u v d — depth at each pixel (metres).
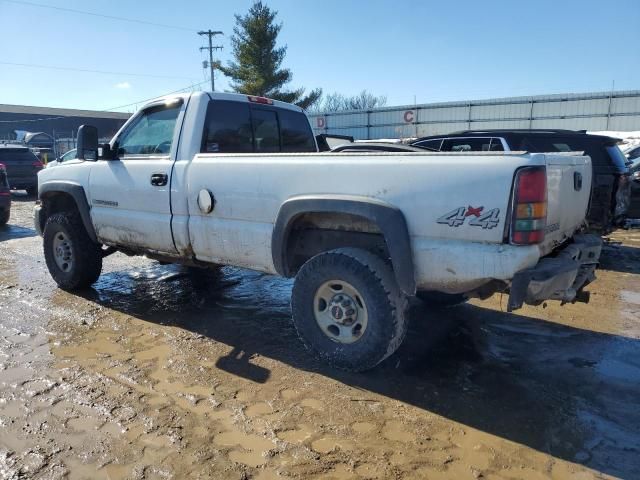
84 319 4.73
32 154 17.16
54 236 5.59
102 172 4.98
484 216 2.96
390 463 2.62
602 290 5.97
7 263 7.19
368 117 40.09
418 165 3.15
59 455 2.66
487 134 8.31
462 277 3.08
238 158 3.99
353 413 3.10
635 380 3.60
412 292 3.24
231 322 4.69
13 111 62.06
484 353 4.03
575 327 4.66
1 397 3.25
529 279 2.90
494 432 2.92
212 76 46.47
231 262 4.15
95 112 70.06
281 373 3.64
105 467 2.57
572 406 3.22
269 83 34.50
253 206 3.86
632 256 7.97
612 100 32.25
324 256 3.55
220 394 3.32
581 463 2.64
